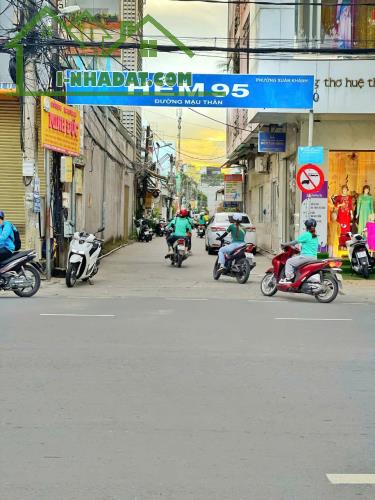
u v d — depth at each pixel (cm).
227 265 1568
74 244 1454
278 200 2288
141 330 889
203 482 400
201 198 11262
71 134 1675
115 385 612
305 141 1858
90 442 466
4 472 412
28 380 627
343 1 1727
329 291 1234
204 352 756
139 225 3612
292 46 1723
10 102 1689
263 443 468
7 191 1706
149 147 4897
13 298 1241
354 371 679
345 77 1709
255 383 627
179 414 530
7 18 1661
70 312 1048
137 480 402
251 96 1627
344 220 1888
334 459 439
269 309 1120
